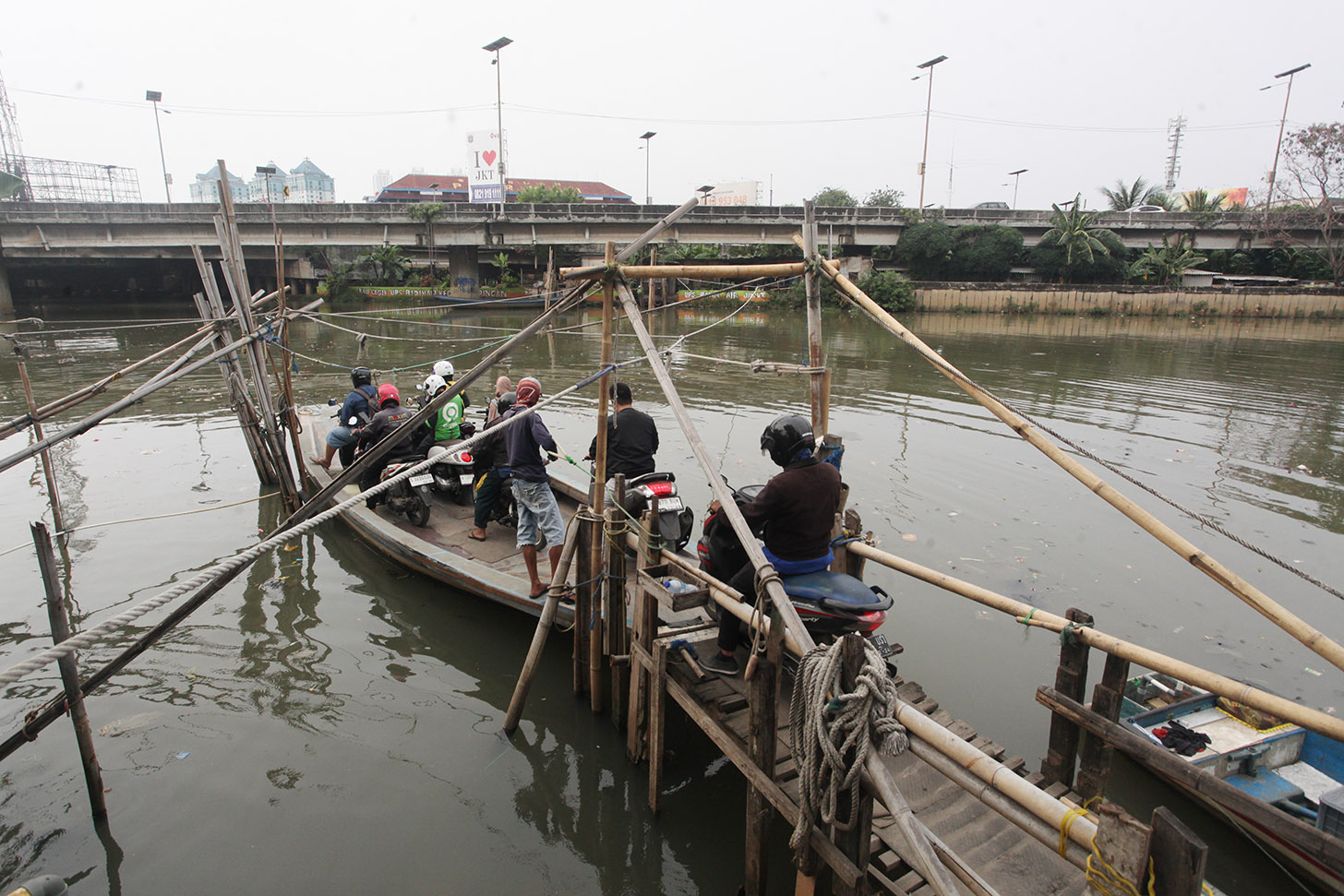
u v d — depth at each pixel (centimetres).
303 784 461
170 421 1341
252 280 5075
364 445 809
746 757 380
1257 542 801
